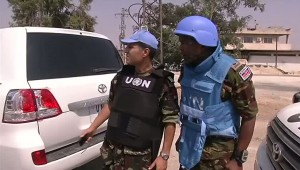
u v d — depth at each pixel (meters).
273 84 26.78
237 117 2.72
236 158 2.73
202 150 2.74
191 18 2.62
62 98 3.83
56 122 3.74
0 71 3.73
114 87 3.15
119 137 2.98
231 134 2.69
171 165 5.41
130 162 2.96
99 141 4.34
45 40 4.04
